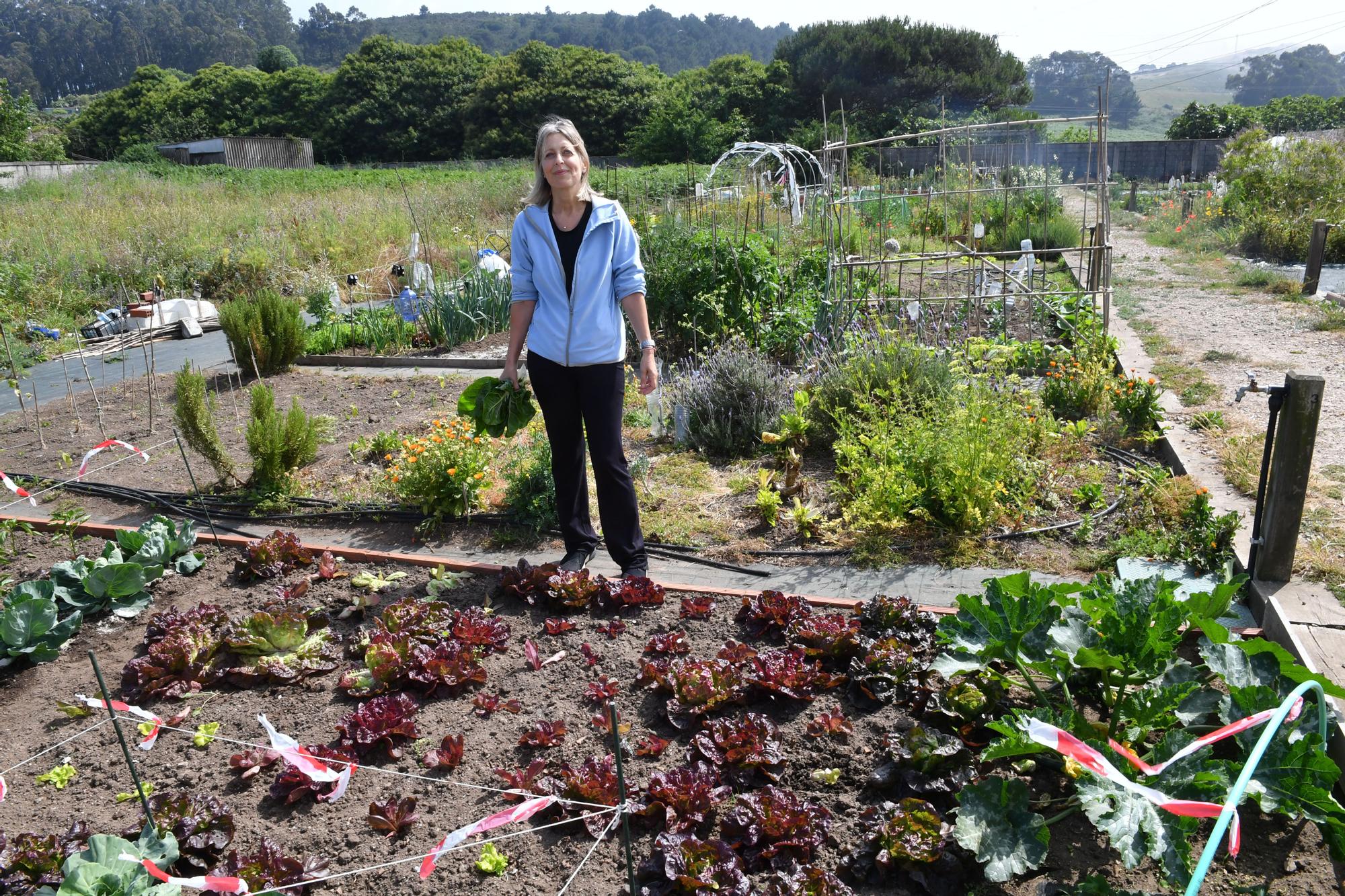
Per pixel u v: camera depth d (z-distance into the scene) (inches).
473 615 151.9
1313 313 377.1
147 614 165.9
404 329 420.8
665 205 589.3
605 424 161.5
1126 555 169.0
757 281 354.6
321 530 206.4
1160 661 112.0
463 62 2444.6
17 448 275.4
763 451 242.1
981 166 807.1
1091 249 335.3
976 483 183.6
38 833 110.6
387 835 108.3
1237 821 81.8
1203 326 360.8
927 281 485.1
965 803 100.7
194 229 681.0
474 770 119.2
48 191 910.4
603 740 123.9
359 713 125.6
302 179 1186.6
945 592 163.5
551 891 99.0
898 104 1804.9
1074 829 103.9
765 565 178.7
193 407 217.0
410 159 2378.2
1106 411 243.4
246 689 141.7
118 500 229.0
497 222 784.3
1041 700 116.0
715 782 111.9
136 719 134.1
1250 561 150.9
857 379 248.7
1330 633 128.7
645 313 163.3
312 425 241.1
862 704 128.1
